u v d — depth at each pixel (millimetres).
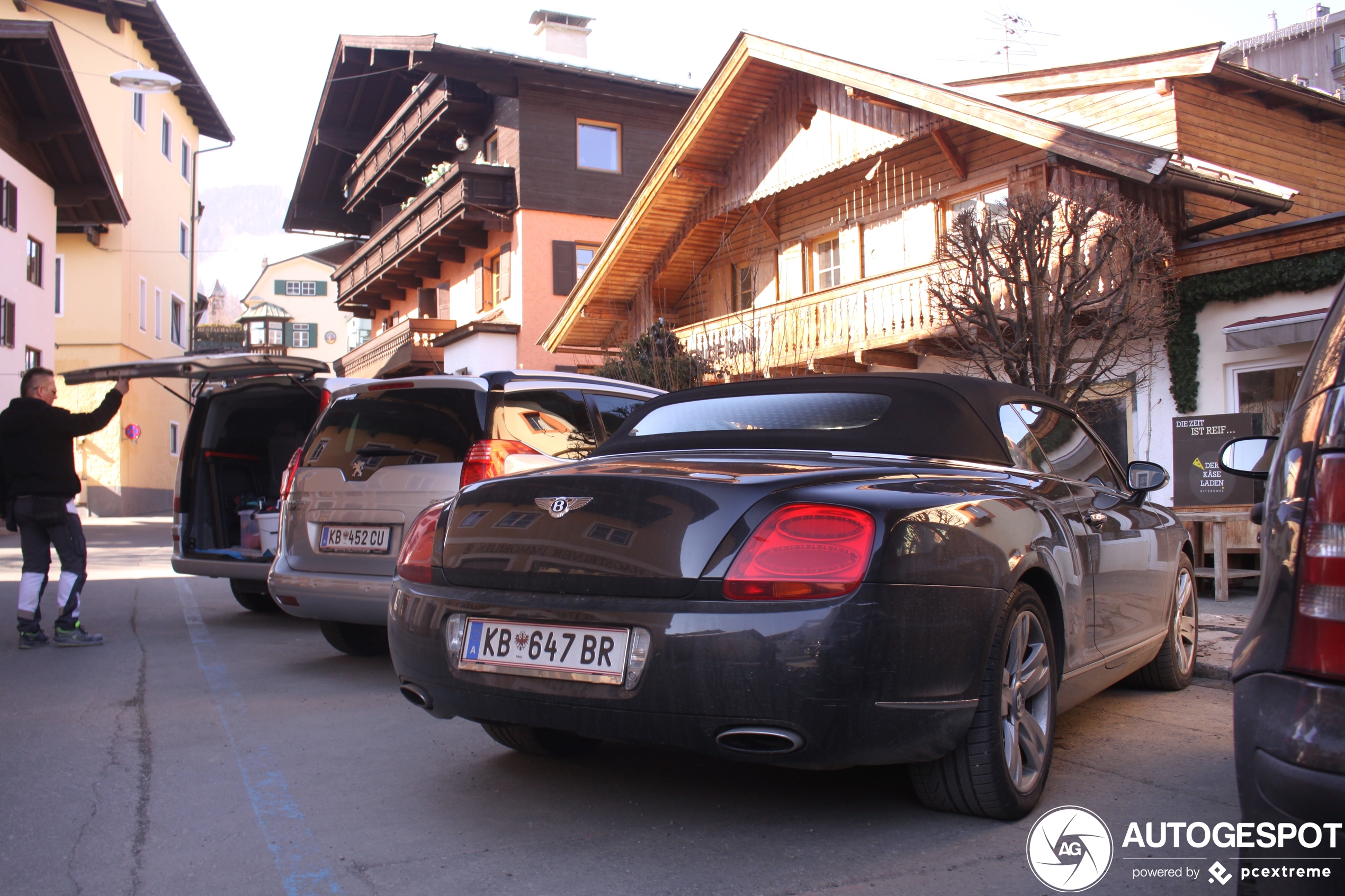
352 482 5656
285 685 5535
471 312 28297
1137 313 9148
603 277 19891
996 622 3020
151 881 2801
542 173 25375
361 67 30984
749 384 4180
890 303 14156
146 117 35312
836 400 3887
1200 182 10648
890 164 16266
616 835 3127
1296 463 1989
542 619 3025
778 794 3494
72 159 27453
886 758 2781
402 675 3422
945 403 3754
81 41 32844
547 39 30125
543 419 5656
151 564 13805
